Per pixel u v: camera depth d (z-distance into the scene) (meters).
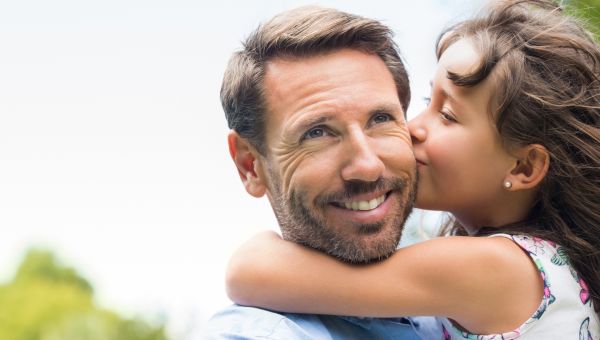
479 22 2.66
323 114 2.36
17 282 18.38
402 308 2.39
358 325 2.55
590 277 2.52
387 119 2.45
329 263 2.45
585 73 2.55
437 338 2.75
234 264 2.55
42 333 16.72
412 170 2.47
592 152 2.51
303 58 2.45
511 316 2.38
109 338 16.30
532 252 2.42
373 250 2.40
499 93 2.50
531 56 2.54
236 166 2.68
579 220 2.55
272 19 2.53
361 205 2.38
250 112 2.54
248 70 2.52
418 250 2.44
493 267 2.37
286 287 2.45
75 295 18.08
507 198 2.59
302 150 2.40
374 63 2.49
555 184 2.55
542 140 2.50
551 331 2.38
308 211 2.42
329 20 2.48
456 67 2.57
